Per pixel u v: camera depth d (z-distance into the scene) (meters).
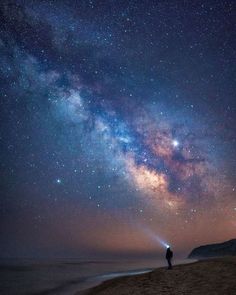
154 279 21.44
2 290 28.23
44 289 28.06
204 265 23.97
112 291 19.86
